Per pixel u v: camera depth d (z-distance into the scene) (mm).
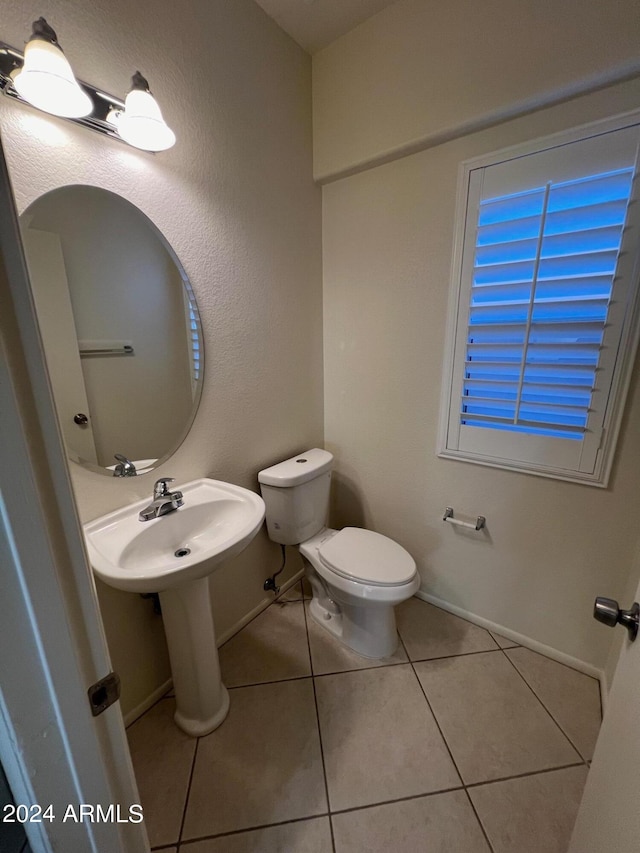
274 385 1688
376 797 1070
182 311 1272
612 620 664
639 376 1176
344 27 1464
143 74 1046
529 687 1410
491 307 1390
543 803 1054
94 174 986
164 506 1177
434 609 1836
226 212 1349
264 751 1198
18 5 800
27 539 351
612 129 1098
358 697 1375
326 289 1879
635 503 1269
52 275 963
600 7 1034
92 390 1080
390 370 1754
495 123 1277
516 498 1513
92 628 421
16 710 368
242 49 1313
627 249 1123
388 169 1560
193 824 1015
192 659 1204
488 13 1192
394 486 1876
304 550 1667
